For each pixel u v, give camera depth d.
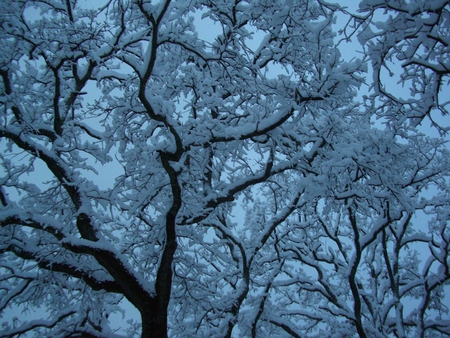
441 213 10.72
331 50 6.09
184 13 7.36
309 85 6.45
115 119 7.35
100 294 7.06
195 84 7.28
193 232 7.41
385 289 11.45
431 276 10.00
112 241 8.17
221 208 8.84
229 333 7.13
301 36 6.90
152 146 6.56
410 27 4.73
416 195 10.75
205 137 6.52
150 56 5.36
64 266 5.77
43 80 7.54
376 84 5.41
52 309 8.13
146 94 5.74
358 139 7.22
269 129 6.29
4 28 5.81
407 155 7.29
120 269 5.39
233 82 7.39
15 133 5.89
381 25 4.82
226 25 7.39
